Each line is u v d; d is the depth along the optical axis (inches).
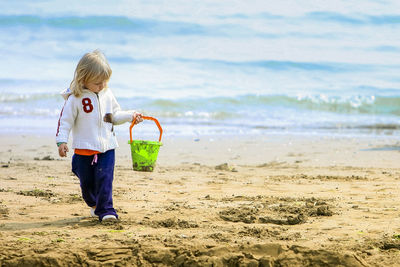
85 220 360.2
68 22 2352.4
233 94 1598.2
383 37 2290.8
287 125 1251.2
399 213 385.4
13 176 542.9
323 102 1546.5
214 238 311.7
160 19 2425.0
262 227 340.5
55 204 413.4
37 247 289.0
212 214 382.3
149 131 1092.5
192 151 832.3
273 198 452.8
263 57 2081.7
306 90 1679.4
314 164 704.4
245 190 499.8
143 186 510.6
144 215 378.6
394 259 275.6
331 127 1232.2
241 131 1136.2
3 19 2327.8
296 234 320.5
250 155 797.9
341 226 346.0
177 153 807.7
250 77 1844.2
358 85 1759.4
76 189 481.7
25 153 753.6
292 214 383.9
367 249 292.2
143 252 285.9
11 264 272.4
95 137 347.6
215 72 1891.0
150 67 1909.4
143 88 1621.6
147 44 2186.3
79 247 291.0
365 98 1587.1
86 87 344.8
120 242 300.5
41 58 1971.0
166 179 559.2
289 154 808.3
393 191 490.6
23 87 1574.8
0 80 1644.9
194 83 1724.9
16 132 1015.0
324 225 349.7
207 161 732.7
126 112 366.6
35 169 598.5
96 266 275.9
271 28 2396.7
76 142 347.3
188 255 283.4
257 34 2332.7
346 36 2313.0
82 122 347.3
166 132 1088.2
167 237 311.1
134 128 1128.2
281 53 2133.4
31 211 385.7
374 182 548.7
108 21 2368.4
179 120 1277.1
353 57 2096.5
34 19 2341.3
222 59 2048.5
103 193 349.7
